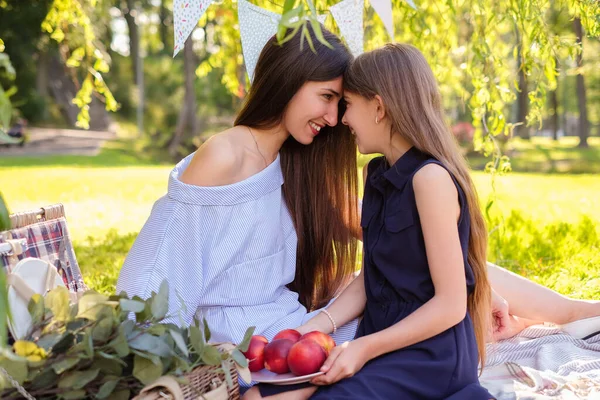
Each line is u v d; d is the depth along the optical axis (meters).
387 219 2.01
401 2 4.37
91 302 1.61
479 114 4.12
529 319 2.63
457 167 2.01
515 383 2.13
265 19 2.35
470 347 1.99
